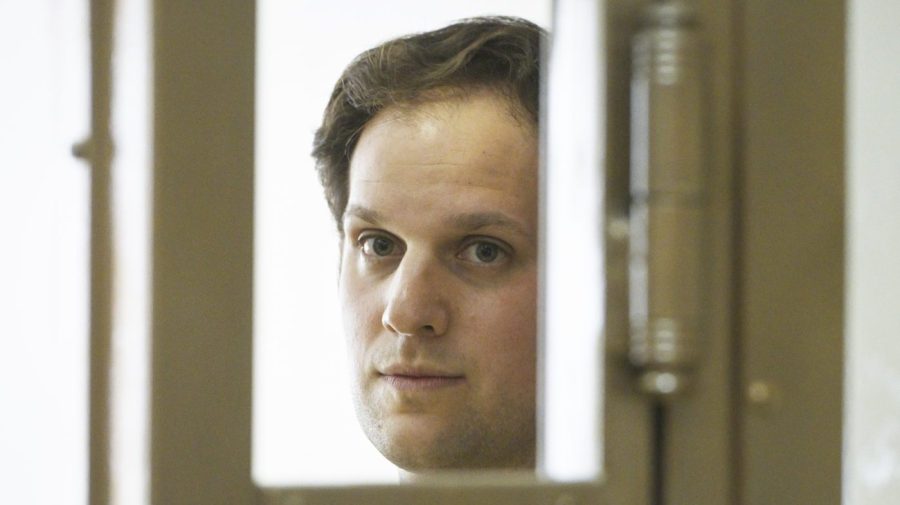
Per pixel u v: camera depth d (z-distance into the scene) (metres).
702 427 1.90
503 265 3.49
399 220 3.51
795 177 1.94
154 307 1.78
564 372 1.96
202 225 1.81
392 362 3.51
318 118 3.52
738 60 1.93
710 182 1.90
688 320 1.80
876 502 2.34
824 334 1.94
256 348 1.84
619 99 1.86
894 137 2.35
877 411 2.35
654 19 1.82
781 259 1.93
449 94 3.48
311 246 2.16
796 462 1.93
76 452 1.91
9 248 1.99
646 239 1.80
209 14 1.81
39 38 2.02
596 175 1.86
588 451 1.89
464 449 3.51
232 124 1.83
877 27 2.35
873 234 2.35
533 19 3.51
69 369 1.93
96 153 1.91
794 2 1.95
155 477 1.78
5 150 2.00
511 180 3.48
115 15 1.92
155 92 1.79
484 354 3.48
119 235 1.88
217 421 1.81
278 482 1.82
